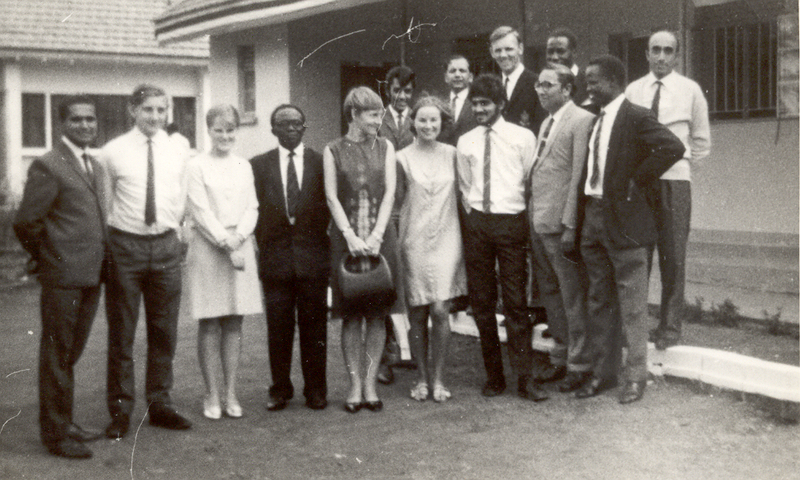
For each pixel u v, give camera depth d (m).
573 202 6.01
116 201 5.41
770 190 9.83
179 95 20.14
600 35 10.81
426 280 6.11
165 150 5.54
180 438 5.46
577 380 6.23
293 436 5.48
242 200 5.78
